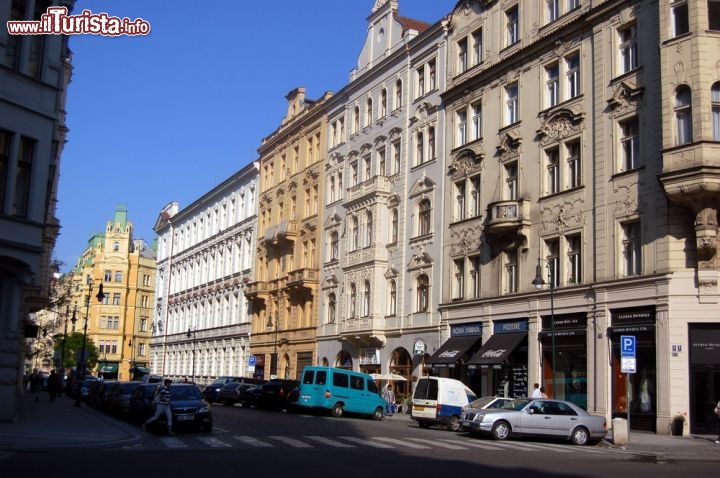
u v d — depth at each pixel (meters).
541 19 37.34
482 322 38.59
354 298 51.16
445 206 43.09
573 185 34.50
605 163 32.38
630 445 25.22
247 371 69.00
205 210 87.88
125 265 132.12
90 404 45.12
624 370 26.03
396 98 49.88
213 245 83.12
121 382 39.66
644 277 29.64
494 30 40.66
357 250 50.94
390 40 51.47
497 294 37.91
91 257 136.25
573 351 33.09
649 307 29.58
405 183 47.28
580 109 34.09
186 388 27.72
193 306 87.81
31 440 20.73
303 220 61.16
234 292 75.25
